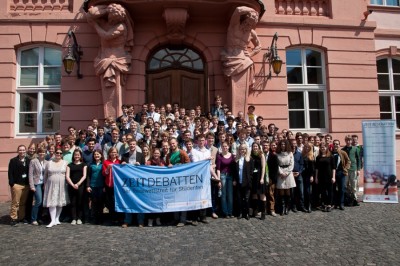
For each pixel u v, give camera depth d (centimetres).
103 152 778
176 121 896
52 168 716
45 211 785
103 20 1022
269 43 1140
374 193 926
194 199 704
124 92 1046
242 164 748
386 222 686
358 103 1168
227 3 1013
